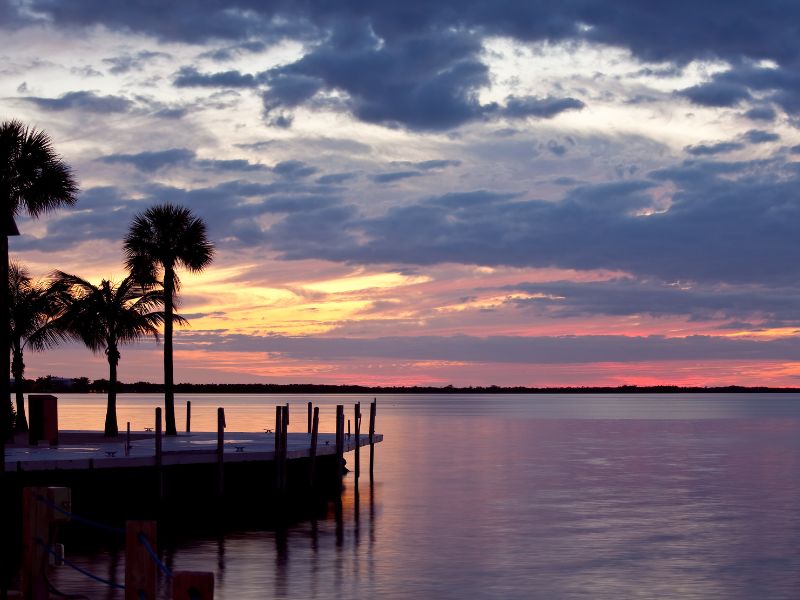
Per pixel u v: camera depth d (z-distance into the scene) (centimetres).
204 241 5616
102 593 2281
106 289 5250
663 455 6669
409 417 16900
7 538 2936
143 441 4644
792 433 10012
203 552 2842
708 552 2859
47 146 3981
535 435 9619
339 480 4303
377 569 2602
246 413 17200
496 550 2884
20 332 5275
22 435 4781
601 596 2319
